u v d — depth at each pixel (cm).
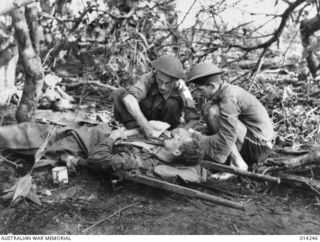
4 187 329
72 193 322
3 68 474
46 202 309
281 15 487
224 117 333
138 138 371
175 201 316
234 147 345
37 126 371
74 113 459
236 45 546
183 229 282
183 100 386
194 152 327
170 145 348
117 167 318
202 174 337
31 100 388
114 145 352
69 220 290
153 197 320
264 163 365
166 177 322
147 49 580
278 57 692
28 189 304
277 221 295
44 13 555
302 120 461
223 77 547
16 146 361
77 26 588
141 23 607
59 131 369
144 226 284
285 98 493
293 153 365
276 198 327
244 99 342
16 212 297
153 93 384
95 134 362
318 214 306
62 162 354
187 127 383
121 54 584
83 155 356
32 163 364
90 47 598
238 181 349
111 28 596
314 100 505
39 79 380
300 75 600
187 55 576
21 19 354
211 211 305
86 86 567
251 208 311
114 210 302
